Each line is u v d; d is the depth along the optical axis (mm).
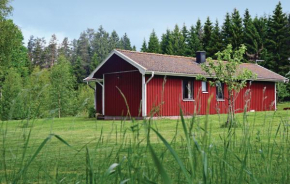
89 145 7312
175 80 20391
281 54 42469
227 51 12562
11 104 1860
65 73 36562
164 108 19672
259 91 24547
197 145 1396
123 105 20594
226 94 22219
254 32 44969
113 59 21109
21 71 50719
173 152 1127
